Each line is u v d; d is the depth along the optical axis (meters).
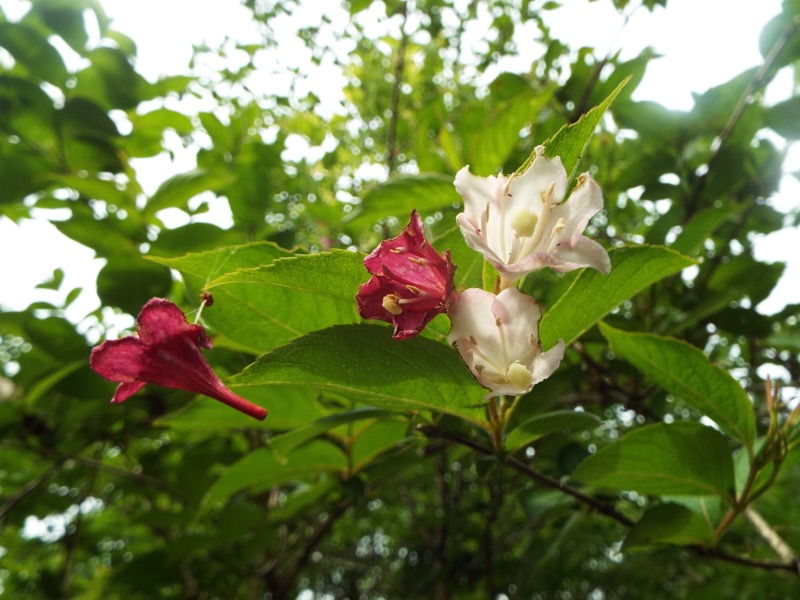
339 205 0.39
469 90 0.51
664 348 0.17
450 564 0.48
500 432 0.15
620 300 0.14
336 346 0.12
